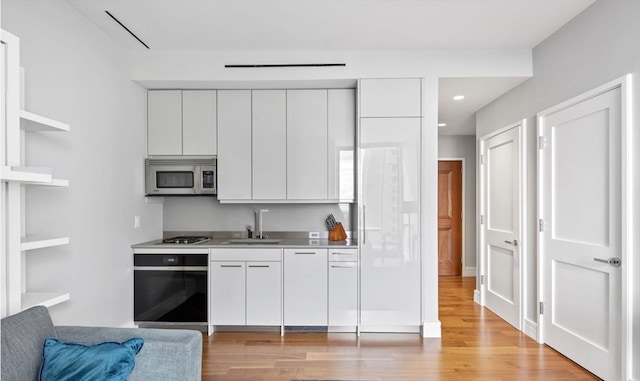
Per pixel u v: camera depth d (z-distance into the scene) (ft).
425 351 9.87
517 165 11.66
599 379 8.21
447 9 8.67
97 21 9.12
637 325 7.23
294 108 11.99
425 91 11.02
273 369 8.82
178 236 13.25
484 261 14.26
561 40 9.55
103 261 9.51
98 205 9.30
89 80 8.98
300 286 11.10
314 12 8.82
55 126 6.37
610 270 7.84
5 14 6.52
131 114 11.06
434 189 11.01
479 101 13.52
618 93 7.63
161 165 11.92
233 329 11.47
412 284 11.00
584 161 8.71
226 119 11.98
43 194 7.41
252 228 13.23
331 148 11.95
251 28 9.64
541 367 8.89
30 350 4.76
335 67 11.10
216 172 11.98
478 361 9.25
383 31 9.83
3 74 5.28
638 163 7.18
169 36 10.08
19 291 5.55
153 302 11.12
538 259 10.41
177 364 5.20
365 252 11.05
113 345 5.08
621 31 7.57
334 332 11.30
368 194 11.06
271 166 11.98
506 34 9.98
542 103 10.40
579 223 8.89
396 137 11.05
